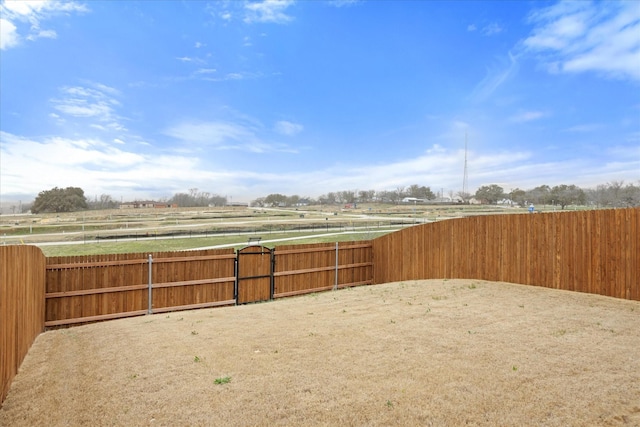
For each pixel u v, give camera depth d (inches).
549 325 231.5
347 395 144.3
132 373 172.7
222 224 2396.7
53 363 197.0
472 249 418.3
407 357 183.3
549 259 345.1
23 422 132.9
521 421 123.9
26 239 1637.6
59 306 356.5
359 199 5300.2
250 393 148.0
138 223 2546.8
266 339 222.2
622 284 293.1
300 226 2102.6
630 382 149.9
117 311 387.2
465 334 217.6
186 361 187.0
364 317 270.4
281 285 496.4
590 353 182.4
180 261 422.6
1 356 149.3
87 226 2319.1
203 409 136.4
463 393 143.3
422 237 485.1
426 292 357.7
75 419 133.1
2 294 154.7
